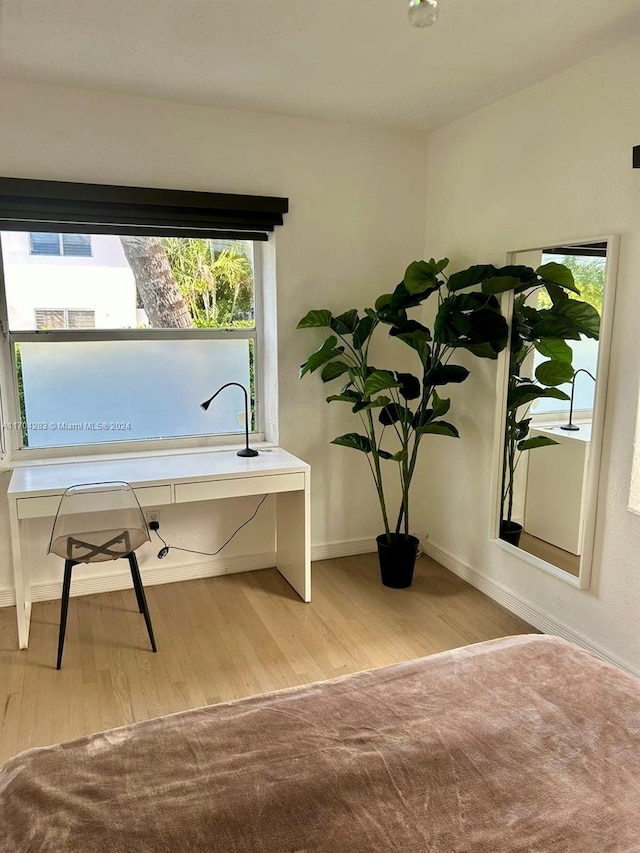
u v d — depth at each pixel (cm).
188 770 126
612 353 243
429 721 141
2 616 300
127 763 128
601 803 118
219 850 107
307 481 308
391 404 331
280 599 324
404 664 167
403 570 333
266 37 229
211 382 349
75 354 316
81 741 136
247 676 256
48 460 314
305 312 346
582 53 241
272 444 356
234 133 316
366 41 232
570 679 158
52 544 259
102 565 326
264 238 333
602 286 244
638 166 221
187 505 339
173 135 305
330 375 332
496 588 321
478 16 211
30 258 301
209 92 289
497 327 289
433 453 371
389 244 358
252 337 354
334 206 342
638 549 238
